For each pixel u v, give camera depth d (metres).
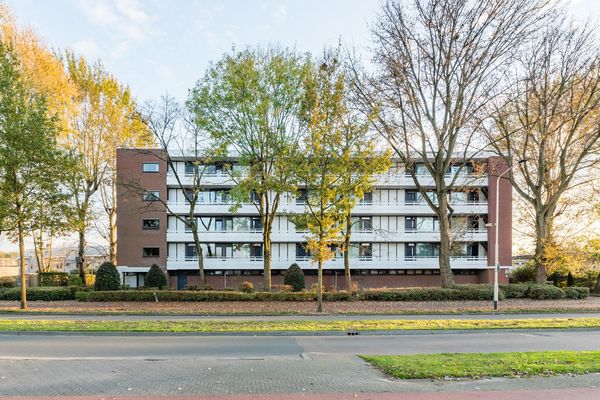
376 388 7.43
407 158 27.12
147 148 37.91
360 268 40.56
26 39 28.48
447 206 28.30
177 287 39.62
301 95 23.97
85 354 11.09
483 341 13.54
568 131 29.39
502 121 28.45
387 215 41.34
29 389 7.45
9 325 15.66
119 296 25.50
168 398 6.88
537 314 21.50
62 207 21.52
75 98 31.48
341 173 19.83
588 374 8.30
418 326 16.03
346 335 14.94
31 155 20.25
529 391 7.19
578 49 25.44
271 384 7.74
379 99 24.50
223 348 12.13
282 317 19.78
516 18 22.66
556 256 28.50
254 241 39.81
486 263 39.78
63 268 54.44
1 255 49.47
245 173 28.92
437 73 24.86
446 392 7.15
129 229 38.09
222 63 26.02
